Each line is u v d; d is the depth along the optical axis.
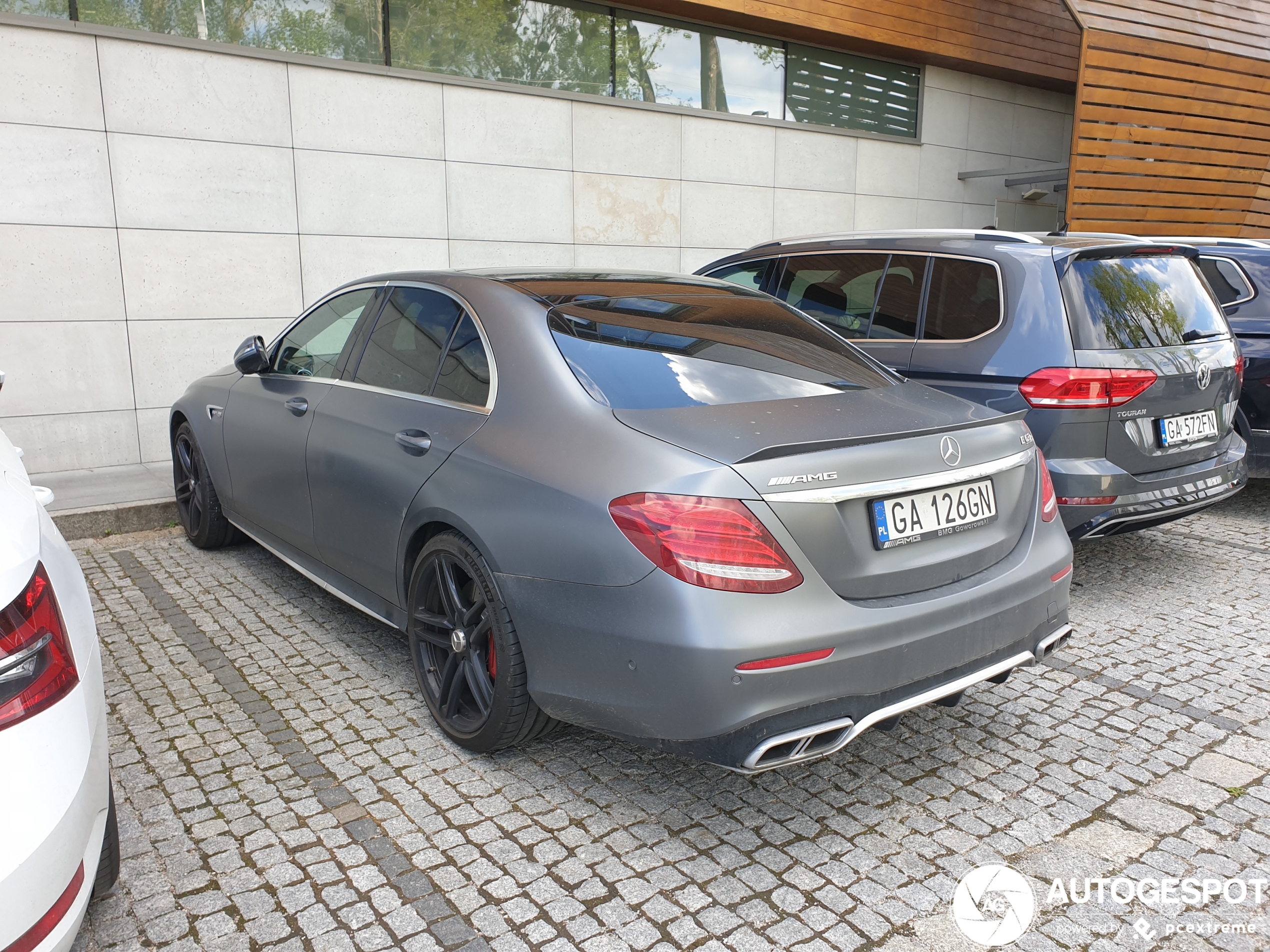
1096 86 10.40
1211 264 6.21
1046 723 3.22
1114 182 10.80
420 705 3.31
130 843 2.50
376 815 2.64
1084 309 4.04
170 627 4.02
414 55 7.57
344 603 4.31
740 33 9.38
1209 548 5.36
